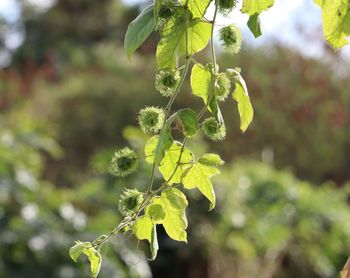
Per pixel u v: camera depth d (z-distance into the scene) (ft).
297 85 48.47
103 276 17.84
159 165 6.07
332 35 6.49
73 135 48.57
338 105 48.62
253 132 46.70
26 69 64.80
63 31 77.05
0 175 19.84
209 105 6.24
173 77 6.28
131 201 6.39
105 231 19.22
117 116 49.70
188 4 6.28
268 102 47.55
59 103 49.93
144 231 6.43
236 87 6.26
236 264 23.27
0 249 18.24
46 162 43.83
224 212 23.04
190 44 6.36
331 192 27.35
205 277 22.97
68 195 21.42
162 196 6.38
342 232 25.72
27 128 24.17
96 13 78.95
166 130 6.07
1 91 52.24
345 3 6.39
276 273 25.07
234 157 45.60
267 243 23.20
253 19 6.31
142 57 54.34
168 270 23.12
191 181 6.50
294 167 48.06
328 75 49.16
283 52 49.26
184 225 6.38
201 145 23.17
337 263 25.73
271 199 25.26
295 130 47.83
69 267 18.30
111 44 74.74
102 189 22.03
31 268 18.25
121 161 6.47
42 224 18.78
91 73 54.29
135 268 18.70
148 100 49.62
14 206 19.26
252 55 49.03
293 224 25.25
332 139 48.57
